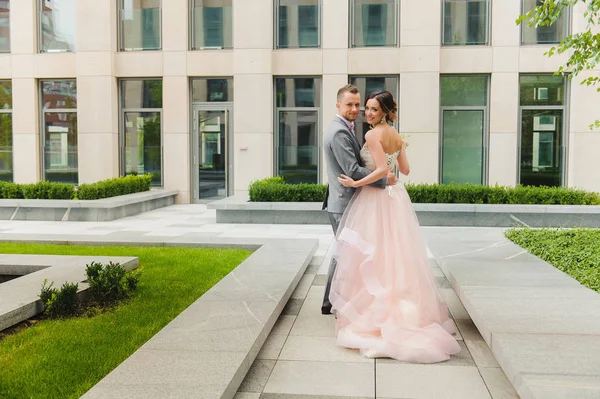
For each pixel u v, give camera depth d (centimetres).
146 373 347
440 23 1498
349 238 484
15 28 1644
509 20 1477
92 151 1619
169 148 1636
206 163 1661
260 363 424
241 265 694
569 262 678
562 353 350
